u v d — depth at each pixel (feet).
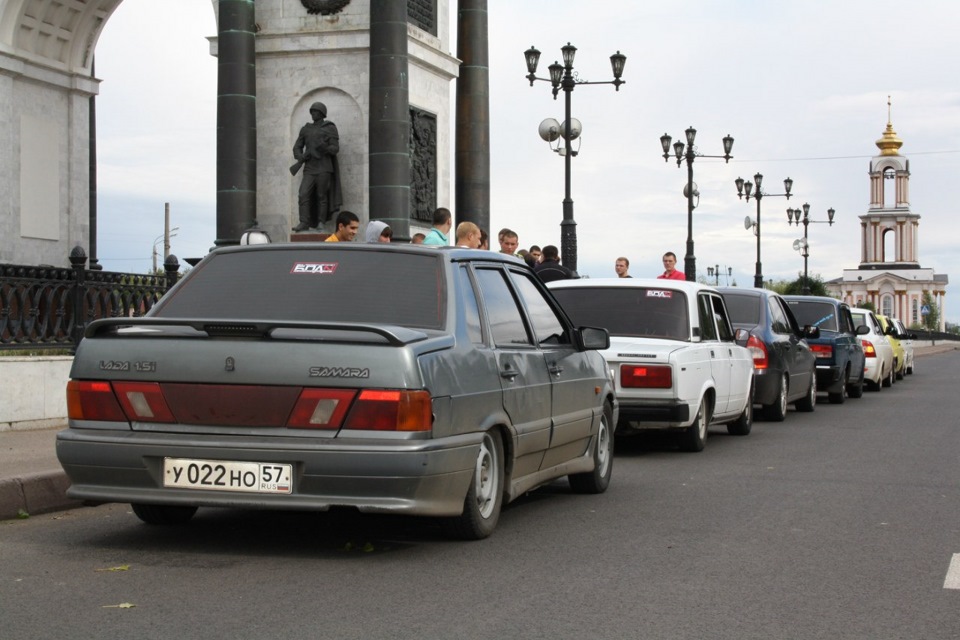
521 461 30.35
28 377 51.08
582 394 34.86
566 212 107.04
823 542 29.14
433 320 27.37
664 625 20.70
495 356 28.63
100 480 25.89
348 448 24.47
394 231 82.53
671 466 45.37
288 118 88.99
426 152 90.27
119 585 23.21
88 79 98.12
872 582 24.58
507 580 24.14
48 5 92.68
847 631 20.54
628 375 47.50
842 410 77.87
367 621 20.57
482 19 96.53
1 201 90.27
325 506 24.66
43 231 94.99
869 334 102.63
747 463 46.42
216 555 26.32
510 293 31.55
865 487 39.47
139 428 25.81
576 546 28.07
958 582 24.66
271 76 89.25
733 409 55.52
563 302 51.19
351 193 88.17
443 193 92.84
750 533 30.25
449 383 25.89
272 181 89.20
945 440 56.39
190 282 29.09
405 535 29.01
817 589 23.84
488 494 28.50
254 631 19.79
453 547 27.61
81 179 98.22
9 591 22.63
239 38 85.20
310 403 24.88
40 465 36.09
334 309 27.68
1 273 49.83
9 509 31.91
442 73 92.43
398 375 24.73
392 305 27.66
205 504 25.26
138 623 20.21
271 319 27.55
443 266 28.43
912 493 38.17
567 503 35.32
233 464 25.03
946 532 30.89
